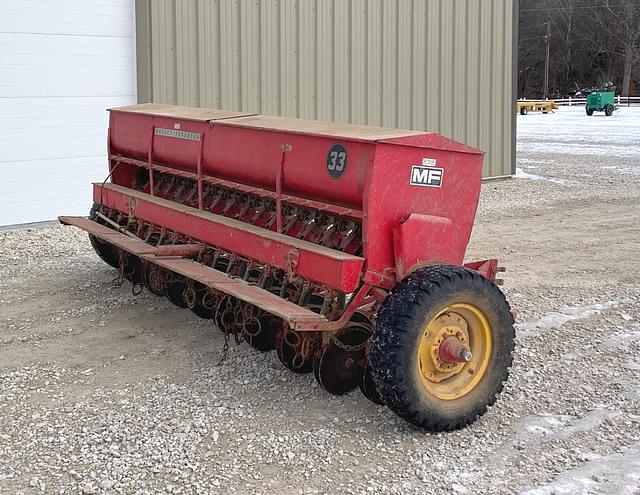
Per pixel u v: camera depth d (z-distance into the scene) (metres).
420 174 4.47
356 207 4.64
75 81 10.50
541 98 72.56
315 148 4.87
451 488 3.84
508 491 3.81
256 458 4.12
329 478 3.93
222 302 5.52
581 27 71.31
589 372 5.30
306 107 12.62
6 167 10.09
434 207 4.54
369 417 4.60
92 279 7.58
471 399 4.43
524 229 10.73
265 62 12.02
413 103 14.19
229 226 5.34
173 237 6.12
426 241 4.45
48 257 8.56
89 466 4.01
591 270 8.26
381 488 3.84
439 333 4.37
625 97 61.16
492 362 4.51
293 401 4.81
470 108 15.16
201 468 4.00
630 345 5.82
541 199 13.45
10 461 4.07
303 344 4.73
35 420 4.54
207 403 4.77
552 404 4.80
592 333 6.09
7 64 9.92
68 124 10.53
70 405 4.75
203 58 11.36
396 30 13.73
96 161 10.88
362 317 4.72
